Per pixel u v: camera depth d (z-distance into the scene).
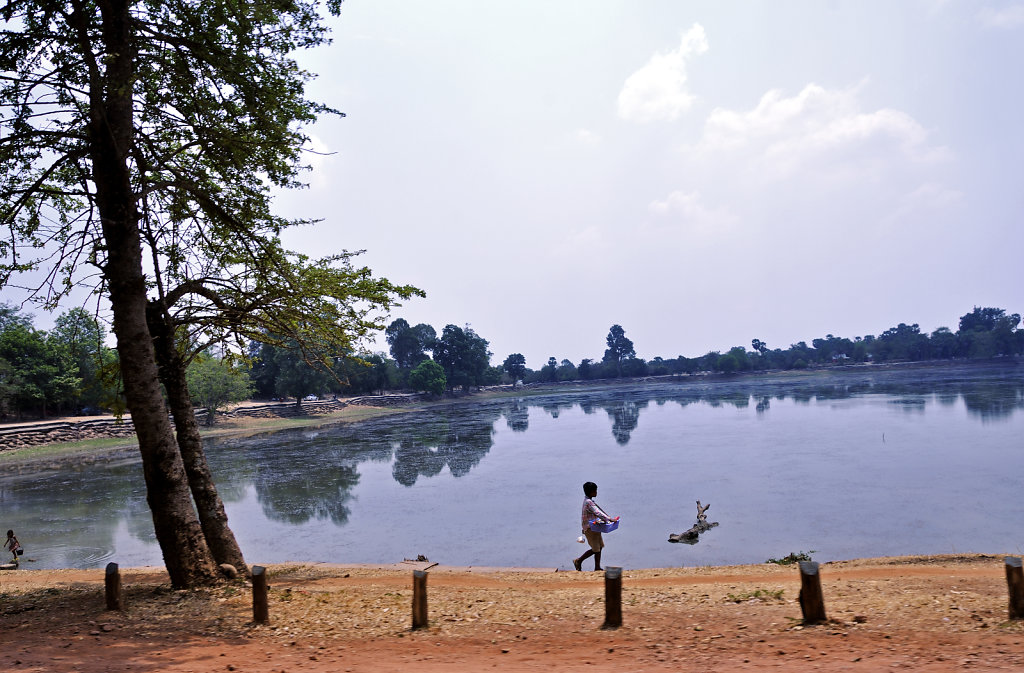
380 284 13.67
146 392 11.85
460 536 25.70
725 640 7.57
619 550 22.66
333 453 53.97
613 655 7.37
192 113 12.34
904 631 7.29
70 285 12.25
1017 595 7.33
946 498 28.34
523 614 9.61
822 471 36.53
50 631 9.48
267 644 8.61
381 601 11.02
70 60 11.74
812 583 7.89
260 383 109.62
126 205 11.74
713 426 64.94
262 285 13.77
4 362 64.12
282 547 24.81
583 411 97.56
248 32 11.77
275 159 12.60
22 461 54.56
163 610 10.48
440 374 131.38
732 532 24.39
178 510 12.07
